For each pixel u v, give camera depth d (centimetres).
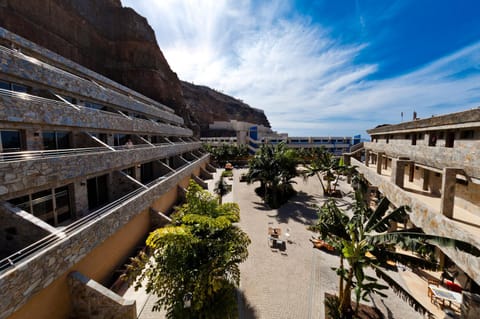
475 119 780
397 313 830
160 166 1939
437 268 600
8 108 734
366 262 673
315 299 914
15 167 661
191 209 856
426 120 1146
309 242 1400
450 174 768
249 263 1162
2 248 673
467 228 714
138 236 1239
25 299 545
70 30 2500
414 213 943
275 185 2148
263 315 829
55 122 934
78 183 996
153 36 3688
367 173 1841
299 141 6291
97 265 880
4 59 812
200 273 626
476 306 655
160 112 2630
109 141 1456
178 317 636
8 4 1850
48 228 680
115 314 741
